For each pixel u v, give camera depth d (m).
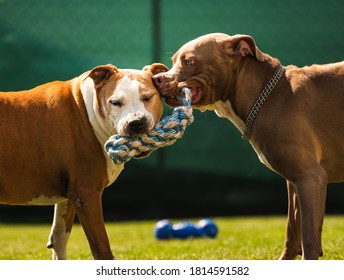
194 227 10.47
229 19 12.96
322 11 13.07
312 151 6.59
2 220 13.66
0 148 6.64
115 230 11.56
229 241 9.72
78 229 12.08
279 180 13.27
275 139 6.63
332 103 6.70
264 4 12.99
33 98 6.80
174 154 13.16
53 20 12.80
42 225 12.95
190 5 12.88
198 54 6.89
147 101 6.48
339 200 13.39
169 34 12.86
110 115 6.47
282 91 6.80
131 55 12.84
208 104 7.04
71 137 6.64
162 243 9.87
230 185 13.30
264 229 10.81
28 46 12.74
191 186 13.27
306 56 13.05
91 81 6.73
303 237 6.39
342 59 13.07
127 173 13.20
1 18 12.77
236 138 13.15
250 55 6.98
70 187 6.65
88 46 12.81
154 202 13.36
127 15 12.86
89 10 12.84
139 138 6.41
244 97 6.94
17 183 6.75
